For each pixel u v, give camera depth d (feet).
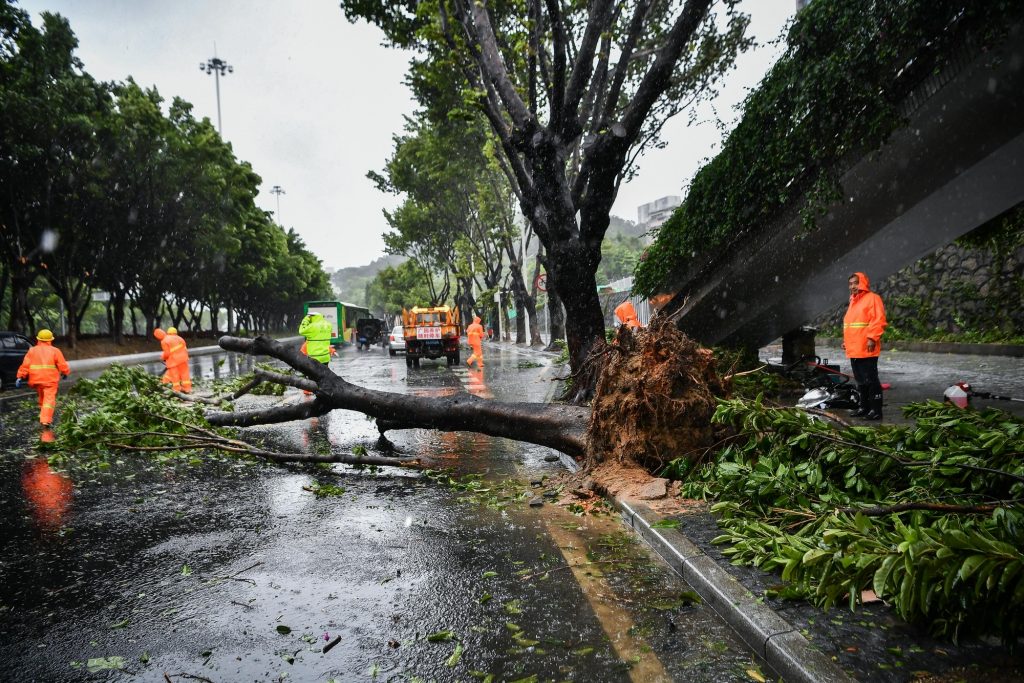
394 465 24.07
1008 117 24.35
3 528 17.19
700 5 27.84
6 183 79.61
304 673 9.40
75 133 79.77
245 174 120.47
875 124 25.63
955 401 26.35
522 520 16.80
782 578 10.30
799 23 27.66
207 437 26.61
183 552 14.98
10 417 41.81
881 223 30.89
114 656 10.08
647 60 45.73
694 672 9.00
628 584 12.25
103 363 101.14
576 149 60.18
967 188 28.07
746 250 35.83
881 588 8.87
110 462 26.43
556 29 27.94
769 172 30.91
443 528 16.34
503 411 22.99
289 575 13.34
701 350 19.67
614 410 19.34
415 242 152.76
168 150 98.78
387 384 56.54
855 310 27.76
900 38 23.70
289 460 24.79
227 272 161.99
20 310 91.71
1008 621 8.45
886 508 11.58
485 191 101.81
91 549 15.34
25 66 73.87
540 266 108.47
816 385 37.58
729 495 15.10
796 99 28.19
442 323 84.43
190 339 176.35
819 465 14.69
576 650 9.79
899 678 7.95
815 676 8.07
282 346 27.66
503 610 11.33
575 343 32.14
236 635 10.69
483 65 31.99
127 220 102.42
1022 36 21.68
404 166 116.16
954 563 8.53
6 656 10.16
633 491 17.29
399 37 44.68
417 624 10.89
